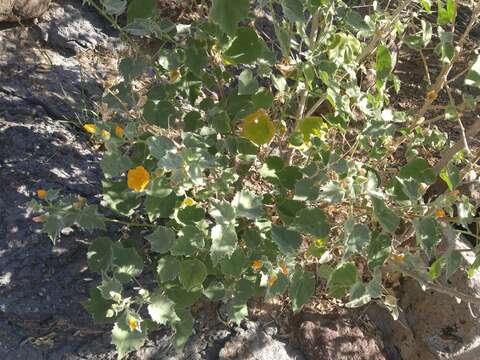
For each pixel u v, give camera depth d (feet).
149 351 2.03
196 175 1.65
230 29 1.36
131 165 1.78
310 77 1.86
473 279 2.34
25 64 2.58
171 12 2.82
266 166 2.04
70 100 2.52
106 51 2.75
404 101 3.15
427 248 1.77
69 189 2.23
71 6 2.79
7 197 2.15
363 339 2.27
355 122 2.77
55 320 2.02
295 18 1.70
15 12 2.60
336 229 2.30
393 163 2.77
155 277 2.12
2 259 2.02
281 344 2.19
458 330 2.29
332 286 1.93
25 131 2.34
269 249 1.95
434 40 3.44
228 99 2.12
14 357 1.93
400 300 2.47
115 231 2.19
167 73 2.23
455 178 1.92
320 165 1.89
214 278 2.00
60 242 2.11
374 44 2.17
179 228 1.97
